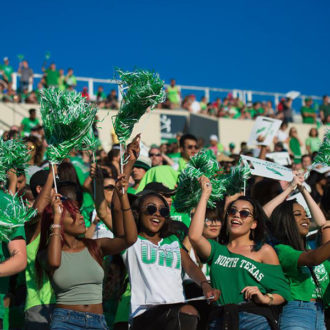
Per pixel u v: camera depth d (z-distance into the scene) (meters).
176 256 7.72
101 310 6.95
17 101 27.94
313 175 14.06
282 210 8.27
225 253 7.62
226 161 15.48
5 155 7.38
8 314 8.35
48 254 6.62
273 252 7.63
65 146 6.82
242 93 34.06
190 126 30.66
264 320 7.20
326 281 8.48
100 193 7.79
